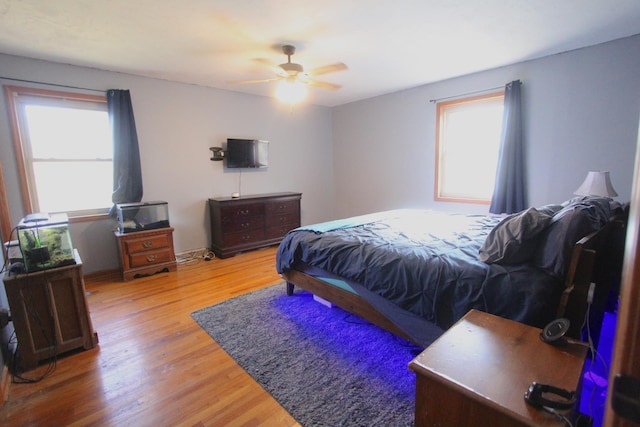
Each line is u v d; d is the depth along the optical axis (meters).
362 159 5.34
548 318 1.40
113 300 2.94
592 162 3.13
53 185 3.34
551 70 3.26
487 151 3.95
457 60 3.37
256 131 4.84
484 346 1.06
